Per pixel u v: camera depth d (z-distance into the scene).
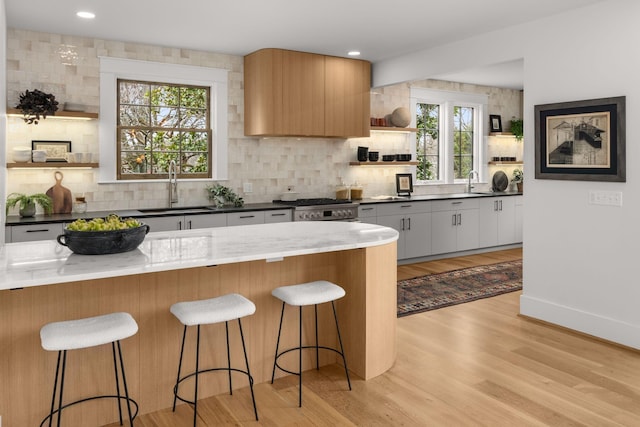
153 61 5.47
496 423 2.71
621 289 3.93
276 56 5.66
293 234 3.38
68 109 4.90
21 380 2.51
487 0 4.04
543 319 4.46
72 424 2.65
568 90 4.24
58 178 5.06
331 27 4.86
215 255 2.63
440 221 7.09
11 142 4.80
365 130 6.40
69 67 5.04
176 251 2.75
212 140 5.94
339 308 3.47
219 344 3.07
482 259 7.22
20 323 2.49
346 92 6.20
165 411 2.87
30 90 4.86
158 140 5.68
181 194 5.75
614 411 2.84
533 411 2.84
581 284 4.19
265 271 3.21
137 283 2.78
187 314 2.53
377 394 3.06
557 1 4.00
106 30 4.87
